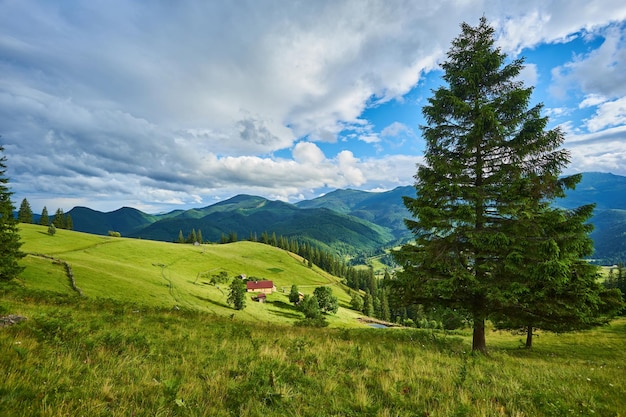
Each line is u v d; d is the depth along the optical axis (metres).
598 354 20.25
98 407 3.90
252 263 164.50
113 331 8.41
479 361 9.80
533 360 13.62
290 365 6.82
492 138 13.75
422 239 14.62
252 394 4.85
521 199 12.55
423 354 10.45
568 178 12.30
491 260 13.02
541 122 12.89
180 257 139.38
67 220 159.75
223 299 85.88
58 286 50.41
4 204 29.61
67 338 7.23
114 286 60.25
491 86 15.22
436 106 15.05
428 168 14.94
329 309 100.94
